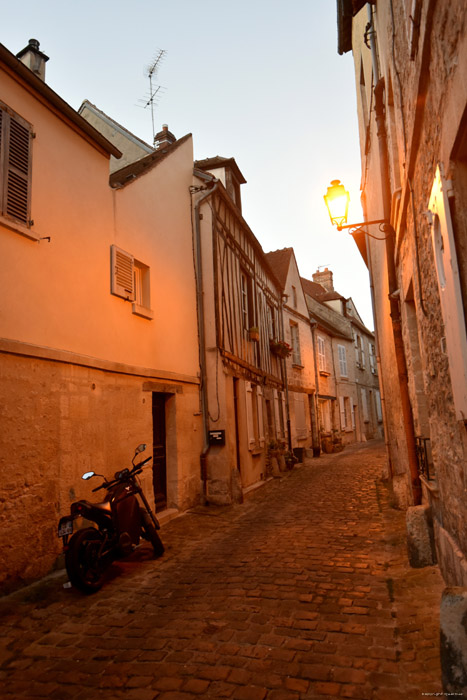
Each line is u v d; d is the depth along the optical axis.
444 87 2.22
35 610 3.78
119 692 2.58
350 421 22.62
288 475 12.07
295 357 16.98
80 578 4.01
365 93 7.83
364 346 27.48
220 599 3.86
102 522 4.61
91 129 5.83
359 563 4.55
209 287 9.09
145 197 7.42
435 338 3.30
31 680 2.76
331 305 24.70
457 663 2.04
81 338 5.45
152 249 7.48
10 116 4.67
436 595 3.47
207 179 9.25
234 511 7.72
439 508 3.84
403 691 2.42
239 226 11.12
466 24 1.79
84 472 5.24
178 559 5.12
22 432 4.41
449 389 2.97
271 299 14.34
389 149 5.46
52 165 5.24
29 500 4.41
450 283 2.40
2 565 4.05
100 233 6.07
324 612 3.47
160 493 7.29
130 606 3.82
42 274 4.90
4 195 4.48
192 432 8.22
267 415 12.69
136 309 6.68
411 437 5.56
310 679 2.59
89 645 3.17
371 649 2.87
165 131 11.59
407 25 3.09
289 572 4.43
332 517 6.72
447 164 2.27
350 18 8.85
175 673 2.74
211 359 8.81
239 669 2.74
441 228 2.53
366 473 11.04
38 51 7.18
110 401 5.91
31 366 4.60
